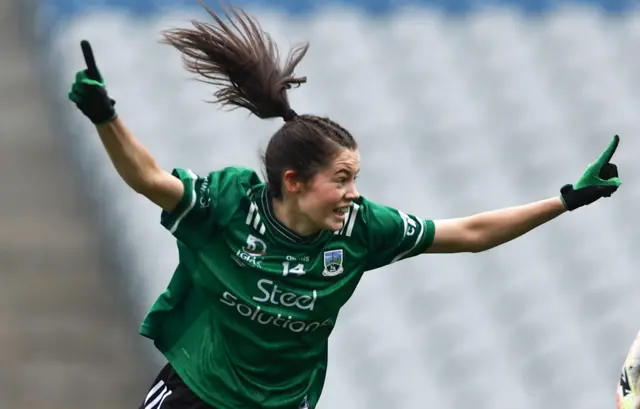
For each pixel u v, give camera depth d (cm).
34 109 4269
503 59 4162
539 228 3644
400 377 3291
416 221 1442
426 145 3859
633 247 3672
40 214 4034
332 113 3888
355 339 3362
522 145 3931
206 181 1383
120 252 3738
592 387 3350
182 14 4081
